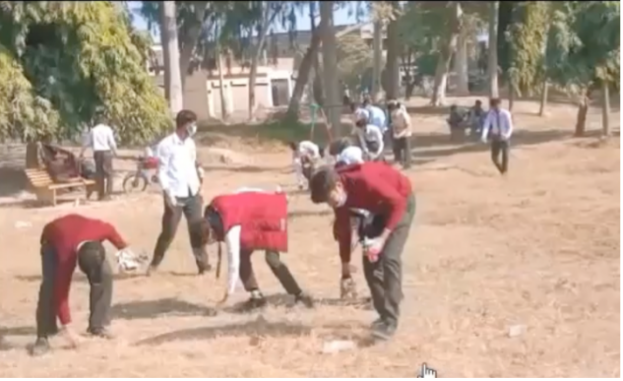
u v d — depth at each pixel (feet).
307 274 37.68
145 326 29.43
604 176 70.54
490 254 41.19
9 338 28.53
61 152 65.41
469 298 32.42
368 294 33.12
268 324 28.99
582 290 33.35
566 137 102.42
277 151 87.51
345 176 26.43
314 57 47.88
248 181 74.69
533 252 41.37
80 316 30.78
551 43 96.48
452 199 59.21
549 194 60.75
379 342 26.50
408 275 36.86
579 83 98.32
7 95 65.98
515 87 43.37
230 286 30.48
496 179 70.44
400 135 76.18
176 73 43.86
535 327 28.14
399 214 25.86
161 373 23.88
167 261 40.86
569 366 24.22
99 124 65.72
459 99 104.63
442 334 27.40
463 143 99.96
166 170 37.73
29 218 56.03
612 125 114.32
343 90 59.36
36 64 68.39
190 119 37.86
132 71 70.44
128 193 67.97
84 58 68.49
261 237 30.63
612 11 94.89
